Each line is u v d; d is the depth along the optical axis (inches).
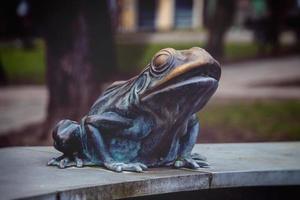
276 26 1128.8
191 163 179.8
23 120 512.1
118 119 174.4
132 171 172.4
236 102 624.7
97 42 399.2
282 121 509.4
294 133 452.1
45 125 402.6
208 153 214.5
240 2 1491.1
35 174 167.9
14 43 1325.0
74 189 150.7
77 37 387.5
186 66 164.7
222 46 936.9
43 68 955.3
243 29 1465.3
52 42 390.3
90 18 389.4
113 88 183.2
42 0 389.7
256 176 179.9
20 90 766.5
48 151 210.1
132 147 177.3
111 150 177.2
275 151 221.9
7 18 1379.2
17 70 938.1
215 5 943.0
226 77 868.6
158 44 1215.6
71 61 388.8
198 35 1428.4
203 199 175.2
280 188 183.6
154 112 171.9
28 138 410.0
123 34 1477.6
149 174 169.9
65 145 178.9
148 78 170.9
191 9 1707.7
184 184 169.2
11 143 393.7
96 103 182.9
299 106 603.5
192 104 170.6
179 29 1643.7
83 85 388.8
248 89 752.3
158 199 167.5
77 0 381.1
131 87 175.9
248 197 180.5
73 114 389.7
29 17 1175.6
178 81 166.1
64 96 392.2
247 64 1007.6
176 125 175.6
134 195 161.2
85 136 178.1
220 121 501.7
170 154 180.9
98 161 178.5
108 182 158.4
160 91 167.6
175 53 168.4
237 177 177.8
